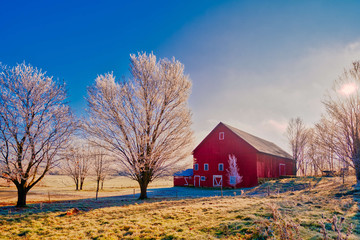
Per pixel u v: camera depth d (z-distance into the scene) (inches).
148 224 361.1
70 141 629.3
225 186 1507.1
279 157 1796.3
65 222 413.4
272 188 997.2
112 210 504.4
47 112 594.9
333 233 254.7
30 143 555.2
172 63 759.7
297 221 307.7
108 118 693.3
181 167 756.0
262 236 248.5
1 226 389.7
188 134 754.2
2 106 545.3
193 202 595.8
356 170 734.5
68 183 2106.3
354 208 390.6
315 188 794.2
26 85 583.2
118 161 706.2
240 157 1492.4
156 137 722.8
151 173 764.0
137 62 742.5
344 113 746.2
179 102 746.8
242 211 391.9
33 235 340.8
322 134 781.3
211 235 277.7
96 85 709.3
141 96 717.3
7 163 544.4
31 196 968.9
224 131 1592.0
